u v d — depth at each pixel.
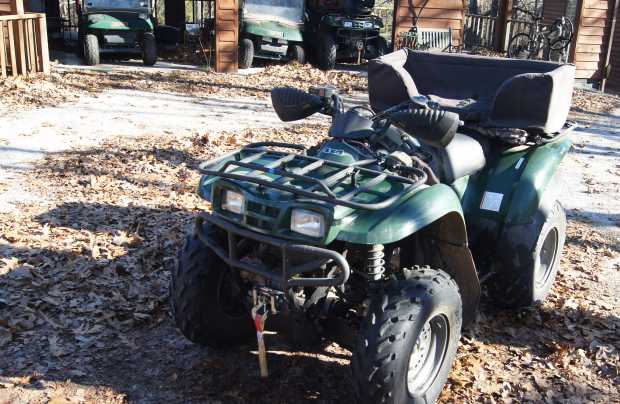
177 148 8.73
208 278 3.76
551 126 4.55
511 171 4.48
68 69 14.68
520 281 4.48
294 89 4.05
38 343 4.11
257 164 3.48
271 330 3.74
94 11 15.67
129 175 7.53
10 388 3.64
